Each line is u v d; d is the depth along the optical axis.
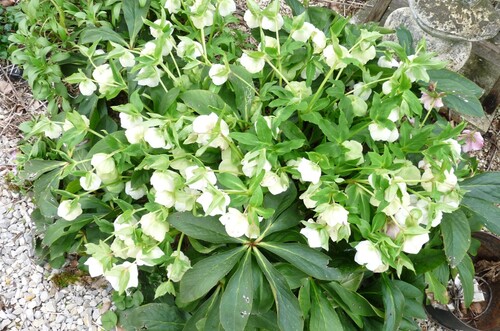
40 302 1.34
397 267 0.93
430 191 0.95
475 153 1.77
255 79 1.24
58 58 1.35
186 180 0.92
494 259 1.40
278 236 1.03
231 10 1.13
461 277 1.12
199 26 1.09
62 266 1.38
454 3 1.44
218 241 0.97
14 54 1.36
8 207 1.43
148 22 1.04
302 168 0.89
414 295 1.07
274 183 0.93
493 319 1.39
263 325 1.05
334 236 0.93
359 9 1.97
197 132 0.93
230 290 0.96
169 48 1.06
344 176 1.02
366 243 0.89
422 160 1.04
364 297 1.12
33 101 1.57
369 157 0.93
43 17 1.47
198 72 1.12
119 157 1.00
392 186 0.88
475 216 1.10
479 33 1.43
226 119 0.97
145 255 0.95
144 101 1.17
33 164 1.22
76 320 1.33
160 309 1.17
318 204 0.88
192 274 0.96
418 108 0.93
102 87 1.11
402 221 0.92
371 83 1.02
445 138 0.96
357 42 1.00
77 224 1.13
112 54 1.07
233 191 0.89
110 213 1.14
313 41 1.02
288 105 0.94
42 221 1.28
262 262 0.98
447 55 1.61
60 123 1.13
